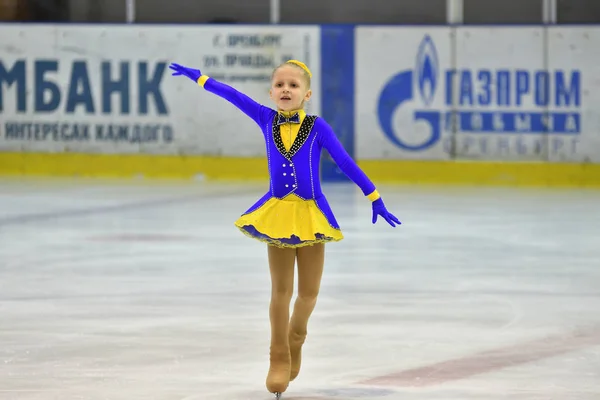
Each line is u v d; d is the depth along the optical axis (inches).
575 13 1619.1
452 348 492.4
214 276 715.4
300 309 403.5
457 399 396.8
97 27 1614.2
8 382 420.8
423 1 1646.2
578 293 653.3
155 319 561.9
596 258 810.2
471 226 1027.3
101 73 1615.4
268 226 389.4
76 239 914.7
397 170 1583.4
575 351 485.7
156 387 414.0
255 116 406.0
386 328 540.1
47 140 1624.0
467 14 1631.4
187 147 1606.8
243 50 1599.4
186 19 1675.7
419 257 813.9
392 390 412.2
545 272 740.7
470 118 1562.5
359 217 1103.6
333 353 480.7
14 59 1622.8
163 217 1088.2
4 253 828.0
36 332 526.3
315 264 398.6
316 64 1594.5
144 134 1611.7
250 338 511.8
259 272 733.9
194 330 531.8
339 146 397.1
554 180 1541.6
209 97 1598.2
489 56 1557.6
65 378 428.1
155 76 1609.3
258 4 1667.1
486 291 659.4
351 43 1587.1
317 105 1599.4
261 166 1588.3
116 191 1375.5
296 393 408.5
